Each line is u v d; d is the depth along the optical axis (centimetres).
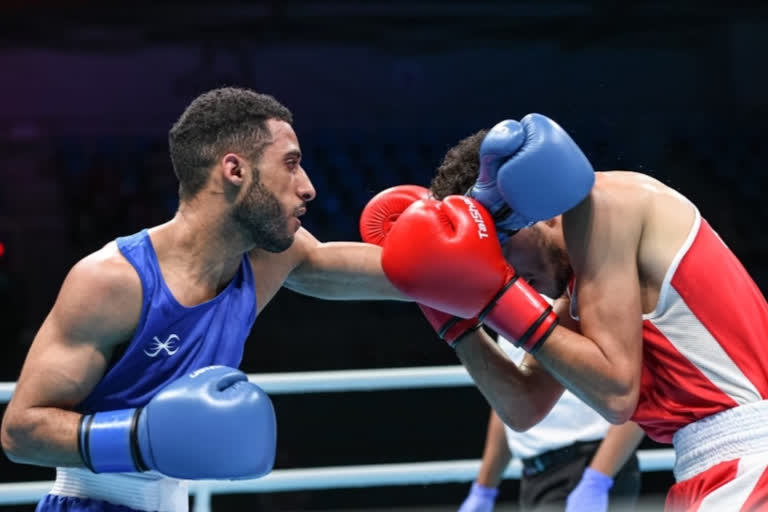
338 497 580
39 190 1134
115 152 1193
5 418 209
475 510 347
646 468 361
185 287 218
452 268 211
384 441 670
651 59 1276
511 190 208
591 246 212
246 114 214
